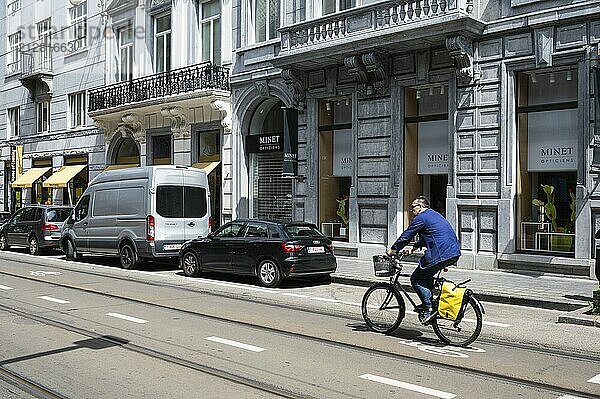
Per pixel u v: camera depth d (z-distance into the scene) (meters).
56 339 8.54
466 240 16.16
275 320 10.07
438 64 16.70
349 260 18.14
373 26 17.11
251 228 14.77
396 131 17.59
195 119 23.86
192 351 7.91
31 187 32.78
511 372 7.10
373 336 8.95
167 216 17.44
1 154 35.62
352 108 18.67
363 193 18.38
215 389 6.32
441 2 15.79
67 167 30.41
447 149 16.94
